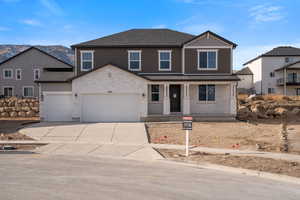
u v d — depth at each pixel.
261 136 14.44
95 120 20.67
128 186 6.61
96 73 20.56
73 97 20.45
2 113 25.69
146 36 24.42
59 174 7.69
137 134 15.30
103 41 23.19
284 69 48.66
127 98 20.78
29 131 16.12
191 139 13.98
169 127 17.70
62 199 5.65
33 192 6.09
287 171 8.02
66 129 16.70
